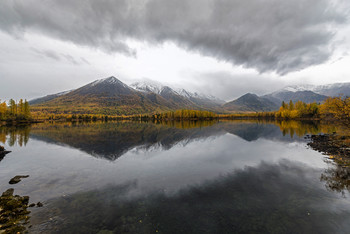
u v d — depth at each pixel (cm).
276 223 1108
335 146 3253
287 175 1952
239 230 1051
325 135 4750
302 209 1260
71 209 1302
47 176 2030
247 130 7000
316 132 5709
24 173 2145
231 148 3528
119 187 1706
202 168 2272
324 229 1041
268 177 1905
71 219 1177
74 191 1619
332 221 1113
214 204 1356
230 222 1129
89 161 2694
